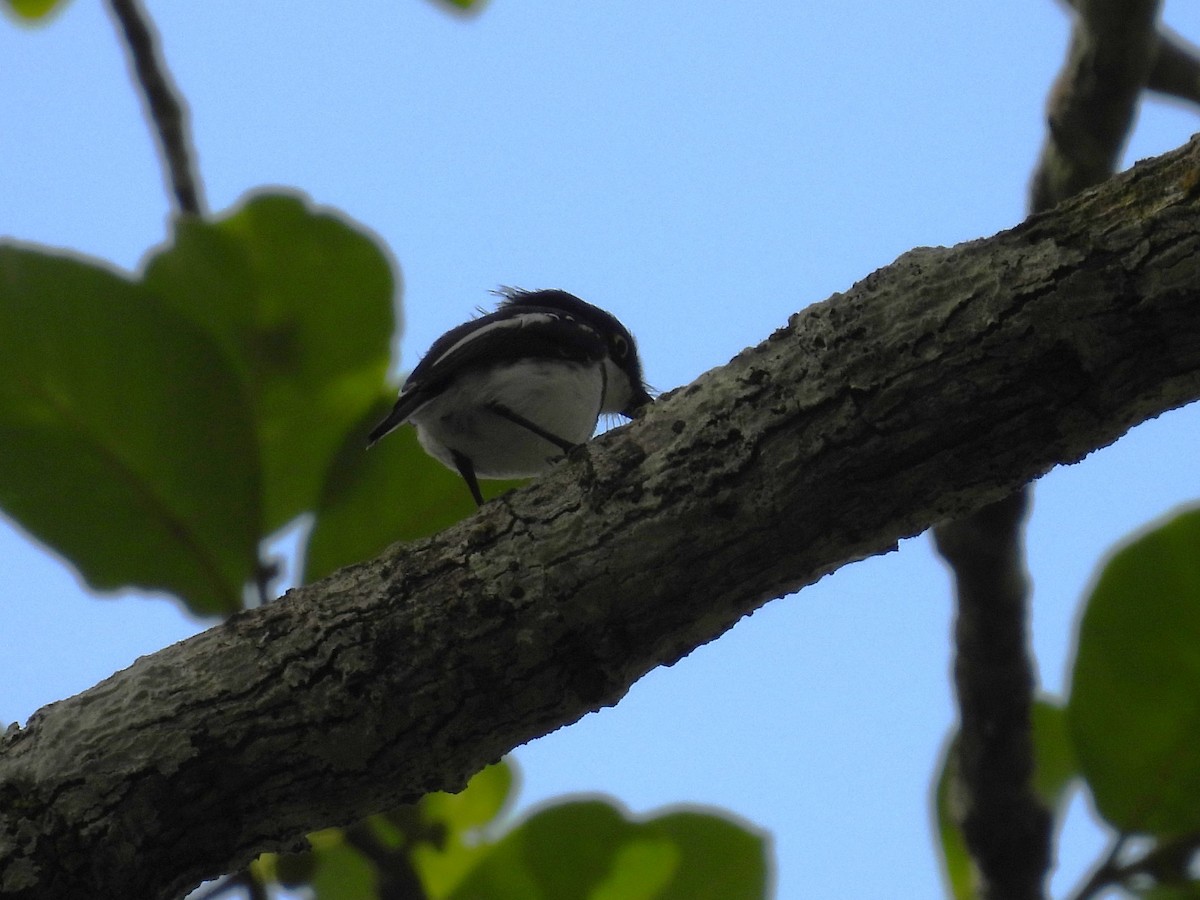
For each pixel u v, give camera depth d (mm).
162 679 6477
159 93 9109
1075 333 5723
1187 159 5723
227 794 6371
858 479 6031
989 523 7754
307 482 7039
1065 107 8312
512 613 6227
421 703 6277
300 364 6934
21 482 6516
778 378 6129
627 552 6180
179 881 6484
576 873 7199
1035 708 8023
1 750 6504
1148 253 5637
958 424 5898
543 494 6406
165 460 6594
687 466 6168
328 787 6418
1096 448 6035
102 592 6668
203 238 6902
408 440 7062
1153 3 7883
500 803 7930
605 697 6387
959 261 5992
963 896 8016
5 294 6414
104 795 6285
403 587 6375
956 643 8047
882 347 5965
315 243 6969
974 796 7883
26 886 6184
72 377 6473
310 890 7539
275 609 6543
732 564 6188
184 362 6555
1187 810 6293
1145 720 6336
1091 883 6297
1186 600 6324
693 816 7238
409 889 7164
